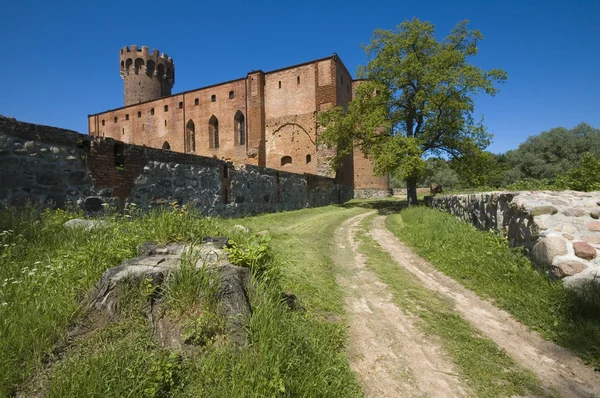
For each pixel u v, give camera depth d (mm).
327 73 31578
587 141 35312
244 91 36188
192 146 41281
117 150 7660
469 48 18578
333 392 2443
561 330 3504
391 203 23500
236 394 2090
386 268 6098
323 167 30641
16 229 4641
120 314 2660
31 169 5910
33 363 2176
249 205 13516
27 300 2816
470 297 4637
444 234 7707
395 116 19312
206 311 2670
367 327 3738
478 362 3064
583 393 2652
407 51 19000
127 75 51219
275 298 3303
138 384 2088
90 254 3529
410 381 2793
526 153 36875
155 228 4234
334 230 10586
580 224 4602
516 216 5594
